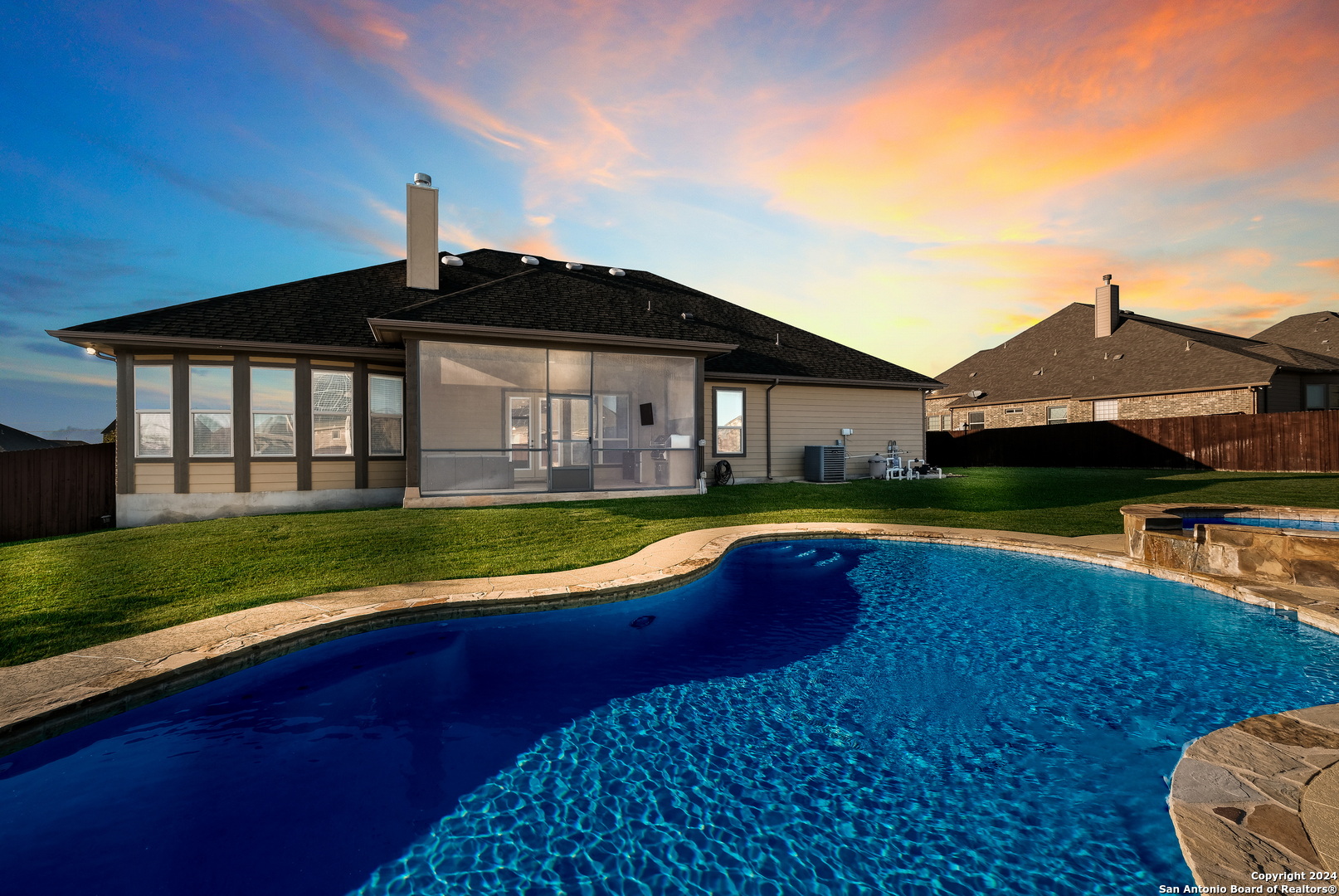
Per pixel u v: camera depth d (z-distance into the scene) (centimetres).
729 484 1584
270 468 1189
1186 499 1223
